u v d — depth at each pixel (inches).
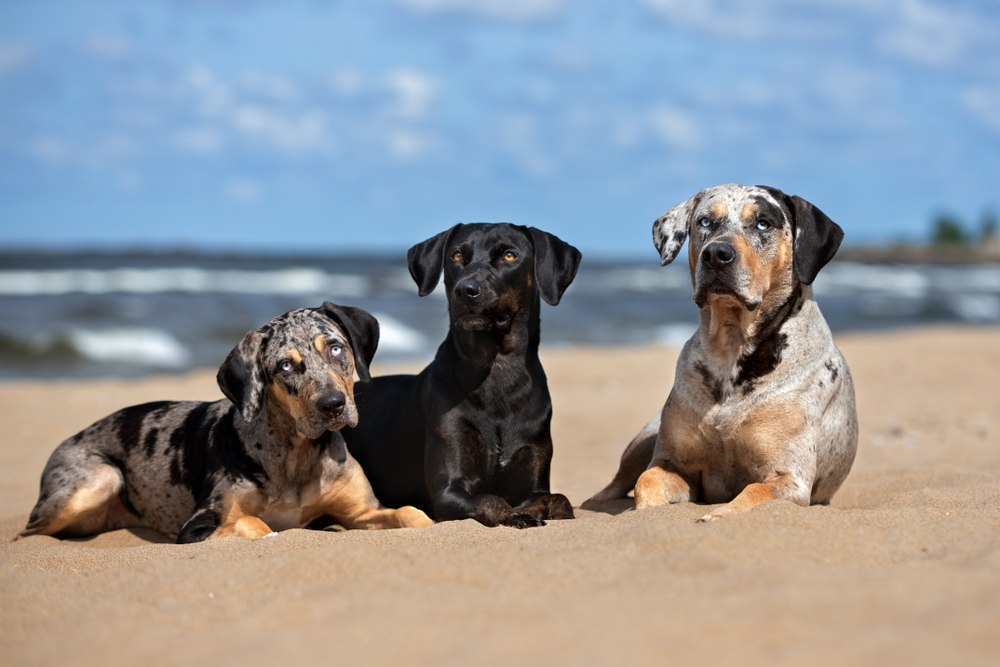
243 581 238.4
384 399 409.1
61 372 984.9
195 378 871.1
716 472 363.9
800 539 245.6
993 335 1243.8
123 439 390.0
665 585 220.1
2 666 199.9
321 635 196.7
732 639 182.9
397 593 222.5
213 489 351.9
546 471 381.1
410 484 390.0
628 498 411.8
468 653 181.0
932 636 177.5
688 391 359.3
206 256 3683.6
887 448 526.9
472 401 366.9
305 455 353.7
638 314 1701.5
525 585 227.3
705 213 358.0
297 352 339.6
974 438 557.0
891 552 242.7
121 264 2758.4
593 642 183.9
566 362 959.6
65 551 315.9
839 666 168.7
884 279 3368.6
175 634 208.7
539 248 376.2
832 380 360.5
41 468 521.7
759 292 340.8
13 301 1460.4
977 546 240.5
